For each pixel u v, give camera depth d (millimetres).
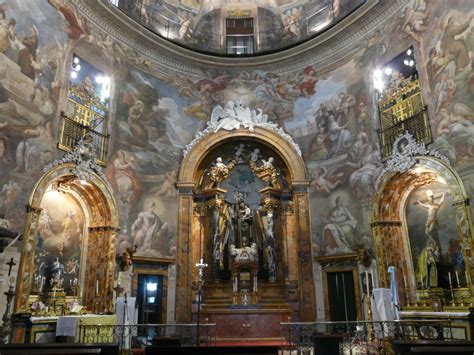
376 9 16422
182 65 19719
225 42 21750
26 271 11930
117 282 15336
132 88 17641
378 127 15930
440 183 14055
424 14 14320
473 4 12055
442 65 13203
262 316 16312
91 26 16156
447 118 12820
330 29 18109
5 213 11523
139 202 16844
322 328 15867
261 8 22000
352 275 16172
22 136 12344
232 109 19734
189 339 15742
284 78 19953
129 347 11586
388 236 15078
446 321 10891
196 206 19281
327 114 18266
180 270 17359
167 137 18438
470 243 11703
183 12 21109
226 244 19016
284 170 19688
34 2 13391
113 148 16281
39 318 11820
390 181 14961
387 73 15828
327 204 17516
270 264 18219
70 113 14633
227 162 20172
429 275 13852
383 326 10641
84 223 15633
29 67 12875
